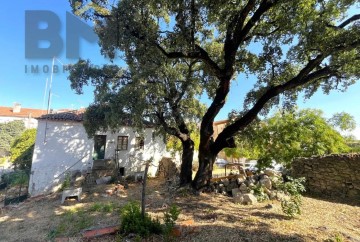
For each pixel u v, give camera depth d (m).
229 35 8.41
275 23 8.45
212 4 7.05
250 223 5.53
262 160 14.00
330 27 7.02
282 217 6.05
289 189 7.14
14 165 20.59
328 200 9.02
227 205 7.53
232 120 11.06
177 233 4.88
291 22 7.30
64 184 13.52
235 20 8.01
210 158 9.93
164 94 10.18
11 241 6.02
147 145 18.11
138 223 5.12
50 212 8.73
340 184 9.22
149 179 15.93
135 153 17.52
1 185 16.55
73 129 15.31
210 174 9.88
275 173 10.21
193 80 11.24
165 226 4.99
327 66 7.72
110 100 9.85
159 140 18.69
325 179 9.69
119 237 4.92
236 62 9.89
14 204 11.52
